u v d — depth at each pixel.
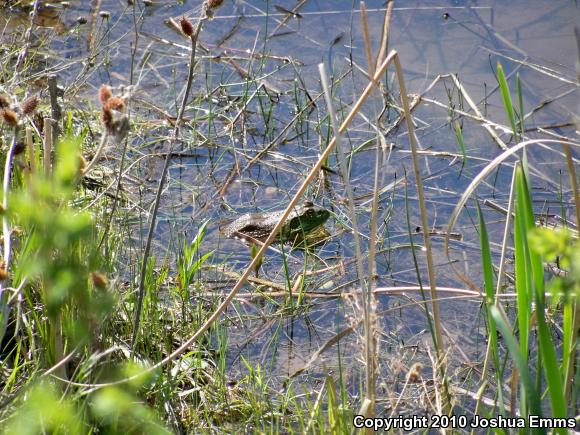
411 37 14.75
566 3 15.66
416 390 7.17
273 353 7.84
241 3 16.09
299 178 11.46
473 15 15.34
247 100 13.11
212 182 11.26
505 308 8.42
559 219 10.05
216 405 6.80
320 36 15.02
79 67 13.45
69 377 5.79
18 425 3.38
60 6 15.37
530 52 14.03
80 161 4.21
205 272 9.18
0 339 4.75
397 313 8.51
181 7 15.85
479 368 7.57
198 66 14.09
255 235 10.03
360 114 12.99
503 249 5.78
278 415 6.58
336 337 6.95
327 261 9.63
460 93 12.63
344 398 6.02
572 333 5.08
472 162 11.65
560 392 4.47
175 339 7.67
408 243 9.88
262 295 8.75
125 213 9.47
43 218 2.78
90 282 4.98
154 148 11.85
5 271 4.75
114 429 4.94
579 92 12.91
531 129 12.12
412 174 11.43
